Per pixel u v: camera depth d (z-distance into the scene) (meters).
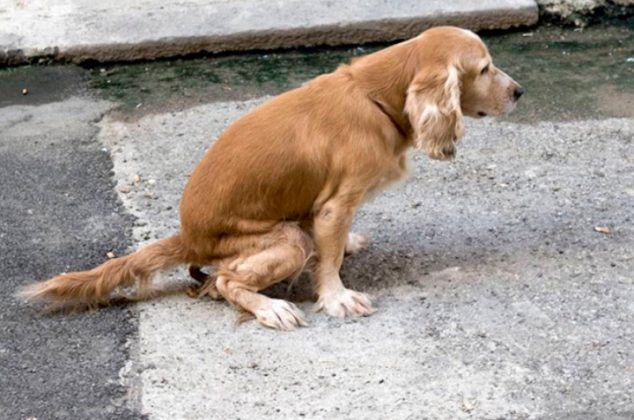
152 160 7.38
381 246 6.25
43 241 6.44
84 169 7.28
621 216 6.50
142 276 5.71
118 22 9.07
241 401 4.98
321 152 5.48
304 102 5.59
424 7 9.10
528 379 5.06
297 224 5.65
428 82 5.47
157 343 5.44
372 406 4.91
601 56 8.80
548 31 9.28
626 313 5.54
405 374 5.12
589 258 6.05
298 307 5.75
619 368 5.12
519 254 6.11
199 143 7.59
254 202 5.52
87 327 5.60
